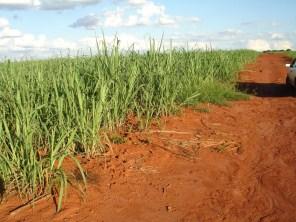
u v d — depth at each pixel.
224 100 11.06
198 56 12.45
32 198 4.89
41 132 5.69
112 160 6.06
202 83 11.36
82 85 6.42
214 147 7.16
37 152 5.64
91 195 5.10
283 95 13.62
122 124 7.40
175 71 9.45
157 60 8.52
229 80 15.75
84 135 5.90
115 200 5.07
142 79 8.18
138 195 5.26
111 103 6.90
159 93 8.33
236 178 6.12
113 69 6.97
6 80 6.35
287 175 6.28
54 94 6.05
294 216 5.08
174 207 5.10
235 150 7.21
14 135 5.30
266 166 6.62
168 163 6.27
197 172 6.09
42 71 6.70
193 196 5.42
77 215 4.67
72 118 5.84
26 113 5.04
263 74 21.19
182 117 8.75
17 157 5.05
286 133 8.48
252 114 10.17
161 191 5.43
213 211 5.10
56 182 5.14
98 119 6.05
